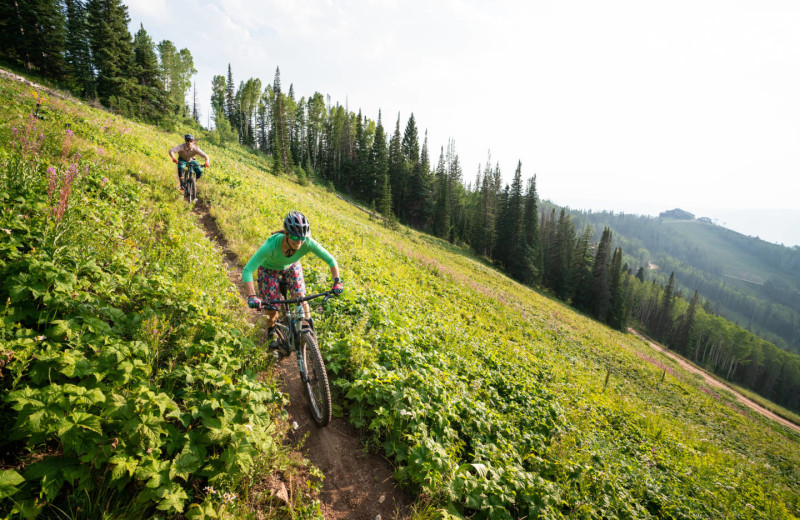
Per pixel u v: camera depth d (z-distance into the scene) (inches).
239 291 267.6
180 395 132.0
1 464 91.4
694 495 323.6
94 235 201.2
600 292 3186.5
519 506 161.3
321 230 625.3
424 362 240.7
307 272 343.6
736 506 331.6
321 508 128.3
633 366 1076.5
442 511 132.4
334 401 184.7
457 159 4104.3
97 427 94.0
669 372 1416.1
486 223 3284.9
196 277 229.5
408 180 3636.8
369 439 166.1
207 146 2064.5
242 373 163.8
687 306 4963.1
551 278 3376.0
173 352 151.3
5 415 96.8
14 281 126.0
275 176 2241.6
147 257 226.5
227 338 169.9
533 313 1165.1
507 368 397.7
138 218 282.5
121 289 175.6
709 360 4355.3
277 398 157.0
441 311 544.1
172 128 1838.1
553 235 3895.2
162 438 109.8
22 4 1685.5
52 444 103.0
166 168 516.7
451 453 165.5
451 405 201.3
